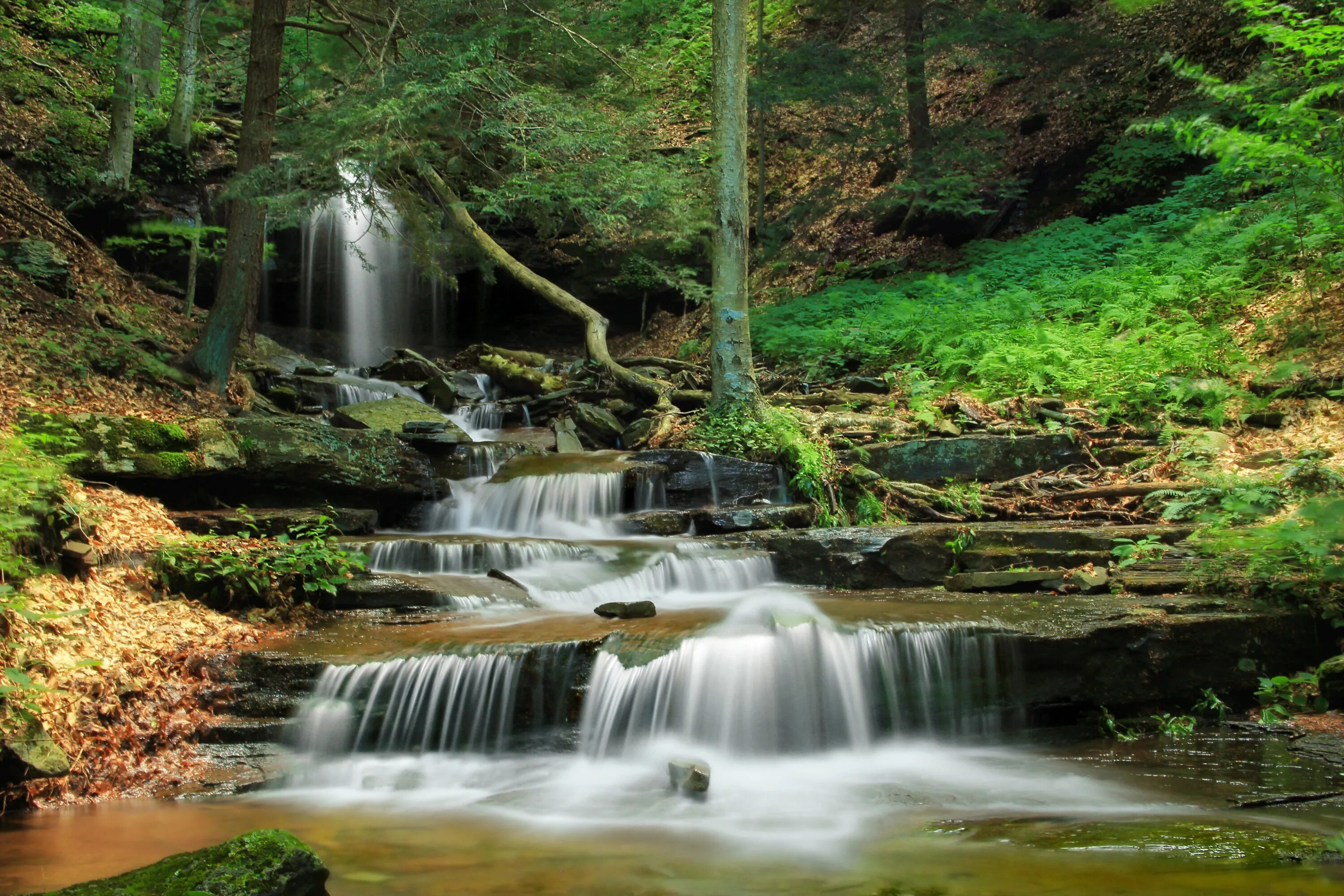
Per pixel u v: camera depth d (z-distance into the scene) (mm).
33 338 11336
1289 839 5043
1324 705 7309
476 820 5660
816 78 19953
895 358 15500
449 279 15953
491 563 9336
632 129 13688
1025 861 4887
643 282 20125
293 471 10109
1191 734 7285
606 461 11773
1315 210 12234
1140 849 4953
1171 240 15297
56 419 8758
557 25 14141
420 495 11211
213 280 18781
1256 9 10000
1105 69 20297
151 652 6859
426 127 12125
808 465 11328
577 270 22172
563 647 6957
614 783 6375
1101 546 9336
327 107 11492
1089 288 14797
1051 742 7301
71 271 13945
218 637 7305
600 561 9547
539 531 10961
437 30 12148
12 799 5637
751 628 7324
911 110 19547
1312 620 7754
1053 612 7883
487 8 12562
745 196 12898
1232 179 15289
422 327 22609
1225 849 4918
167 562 7777
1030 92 20922
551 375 16969
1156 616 7605
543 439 14195
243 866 4062
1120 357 12633
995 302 15086
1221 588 8188
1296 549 7688
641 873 4824
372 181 12484
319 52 15617
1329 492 8391
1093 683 7449
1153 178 17688
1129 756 6832
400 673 6758
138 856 4965
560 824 5590
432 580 8672
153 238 17281
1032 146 20266
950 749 7223
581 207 12742
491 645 7016
